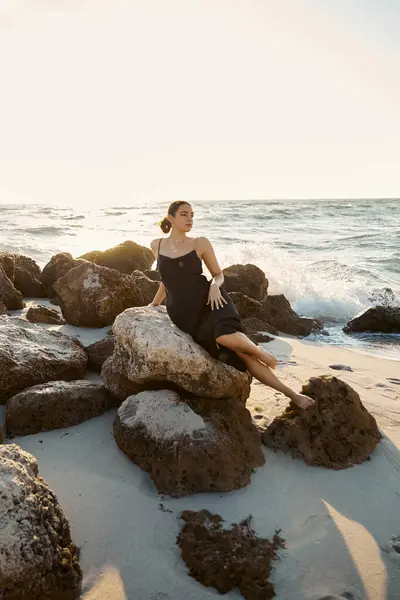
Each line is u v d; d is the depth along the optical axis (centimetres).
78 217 4209
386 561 304
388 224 3447
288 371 614
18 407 424
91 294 756
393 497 364
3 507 265
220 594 278
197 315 419
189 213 418
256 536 316
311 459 399
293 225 3350
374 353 766
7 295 902
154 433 377
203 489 357
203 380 405
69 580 267
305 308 1078
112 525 321
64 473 369
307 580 288
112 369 459
